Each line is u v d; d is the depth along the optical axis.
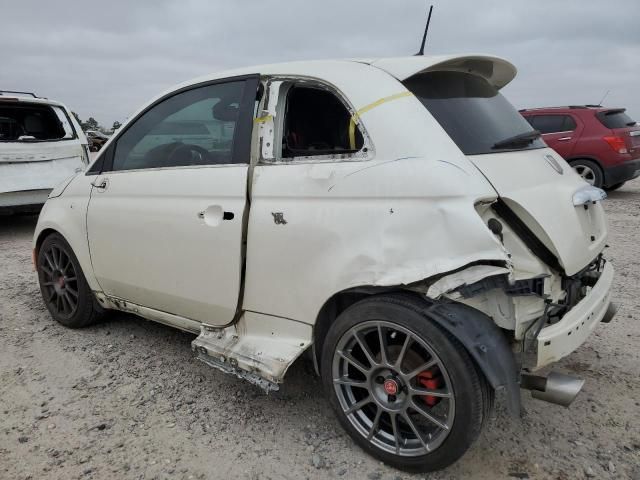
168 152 3.23
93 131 26.66
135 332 3.98
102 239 3.51
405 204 2.23
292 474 2.40
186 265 3.00
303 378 3.25
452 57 2.56
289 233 2.54
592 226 2.81
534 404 2.94
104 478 2.38
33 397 3.06
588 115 9.92
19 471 2.43
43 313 4.40
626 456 2.51
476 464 2.46
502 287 2.13
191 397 3.06
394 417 2.36
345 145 2.64
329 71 2.64
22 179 7.30
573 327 2.28
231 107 2.92
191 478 2.38
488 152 2.44
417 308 2.19
